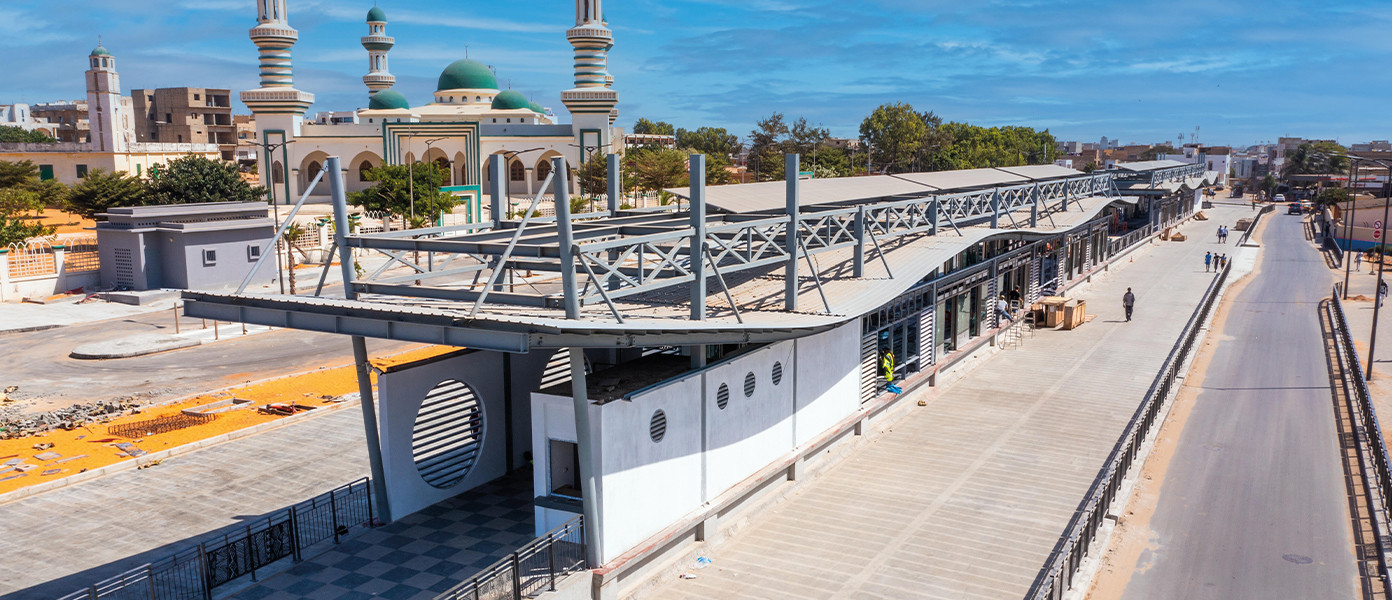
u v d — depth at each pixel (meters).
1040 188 38.72
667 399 15.86
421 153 91.75
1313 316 44.03
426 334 13.18
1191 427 25.30
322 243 60.28
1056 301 38.69
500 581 13.48
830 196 26.38
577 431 14.11
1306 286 54.22
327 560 15.69
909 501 19.31
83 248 53.38
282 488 21.05
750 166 137.38
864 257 24.23
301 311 14.25
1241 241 74.62
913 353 27.53
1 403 28.72
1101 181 51.81
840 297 20.73
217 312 15.20
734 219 22.59
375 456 17.19
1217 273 56.25
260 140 90.12
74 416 26.42
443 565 15.44
